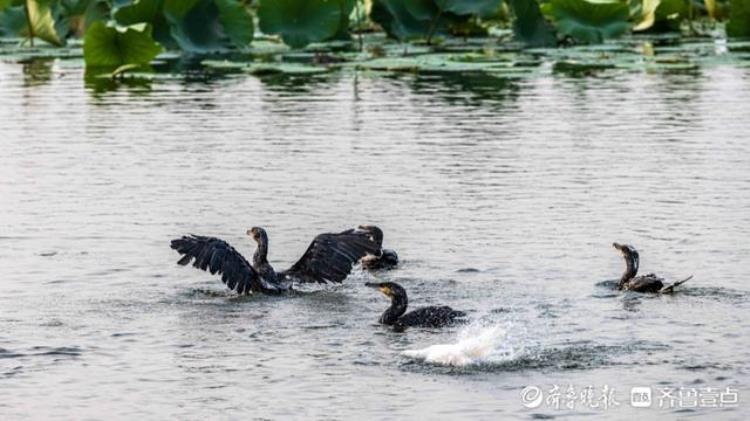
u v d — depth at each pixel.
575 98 28.89
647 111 26.94
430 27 41.44
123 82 32.28
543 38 39.44
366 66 35.03
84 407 11.10
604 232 16.94
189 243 14.36
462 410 10.96
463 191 19.53
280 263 15.65
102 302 14.01
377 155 22.47
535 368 11.89
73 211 18.39
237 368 11.98
